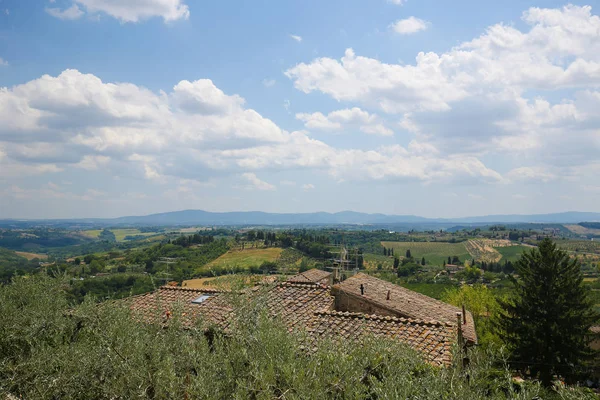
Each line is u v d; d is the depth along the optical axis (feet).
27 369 30.37
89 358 27.20
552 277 106.22
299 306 54.95
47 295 43.91
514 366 103.71
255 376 21.21
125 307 36.19
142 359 25.54
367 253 491.31
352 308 60.08
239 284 31.65
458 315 42.32
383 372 23.07
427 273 390.63
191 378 23.22
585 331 106.11
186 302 52.95
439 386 20.26
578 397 19.97
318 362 22.16
